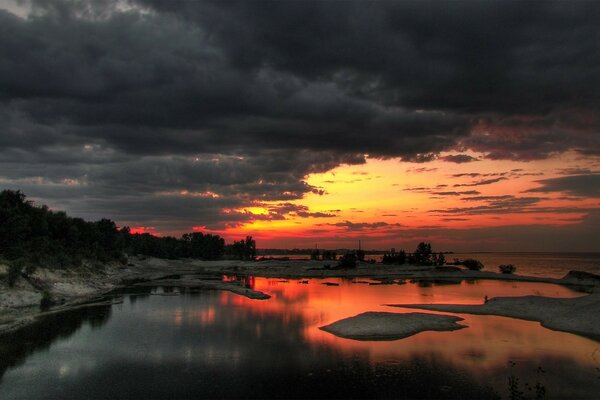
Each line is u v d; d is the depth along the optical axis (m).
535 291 95.88
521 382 31.12
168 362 36.09
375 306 69.50
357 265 172.62
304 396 28.52
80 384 30.80
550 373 33.16
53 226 123.62
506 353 39.09
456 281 124.94
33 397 28.30
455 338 44.94
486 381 31.30
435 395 28.59
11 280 70.06
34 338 44.84
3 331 48.38
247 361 36.44
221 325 52.22
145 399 27.92
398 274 150.00
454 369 34.16
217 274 159.00
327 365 35.31
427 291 95.81
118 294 87.38
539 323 53.62
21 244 89.00
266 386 30.41
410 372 33.47
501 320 55.88
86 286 92.69
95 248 147.12
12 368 34.50
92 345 41.97
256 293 85.38
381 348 40.78
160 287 103.31
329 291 95.69
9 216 87.25
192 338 44.97
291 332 47.94
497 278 135.75
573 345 42.06
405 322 51.28
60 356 38.00
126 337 45.41
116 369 34.28
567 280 119.69
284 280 131.50
